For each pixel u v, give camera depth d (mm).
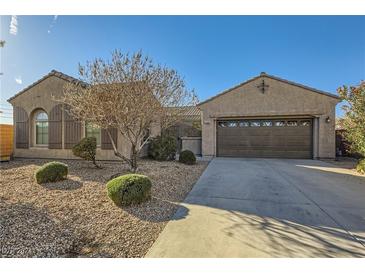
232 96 14086
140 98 6641
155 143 12078
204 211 4469
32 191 5574
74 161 11086
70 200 4918
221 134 14484
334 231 3574
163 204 4812
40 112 12328
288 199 5250
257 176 7883
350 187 6395
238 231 3570
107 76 6691
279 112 13344
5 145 11562
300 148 13266
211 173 8422
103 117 6754
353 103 9031
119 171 8188
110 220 3941
